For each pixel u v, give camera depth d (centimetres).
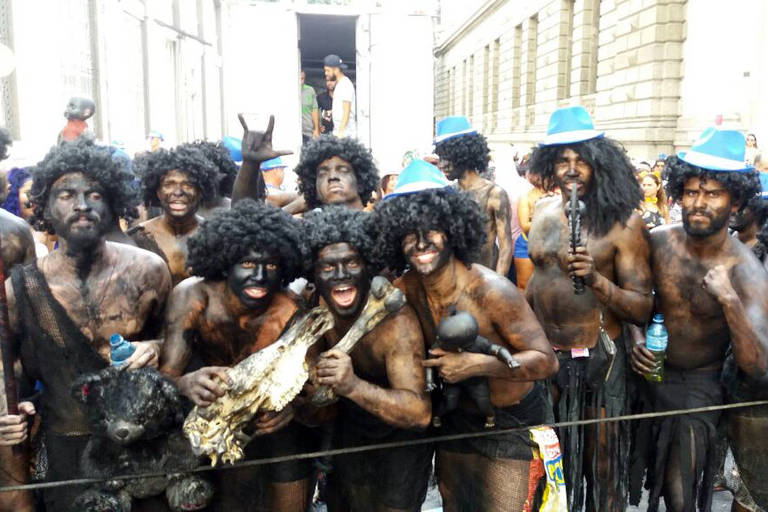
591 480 355
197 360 285
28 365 268
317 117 1212
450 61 4450
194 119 1627
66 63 866
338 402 290
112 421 229
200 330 269
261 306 264
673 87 1586
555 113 348
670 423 335
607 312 346
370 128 1113
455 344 248
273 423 252
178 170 373
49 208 260
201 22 1688
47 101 788
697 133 1491
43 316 260
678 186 324
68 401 266
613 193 331
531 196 640
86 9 950
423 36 1115
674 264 329
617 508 344
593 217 336
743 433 322
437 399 282
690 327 328
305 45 1524
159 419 238
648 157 1627
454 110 4338
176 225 387
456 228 258
